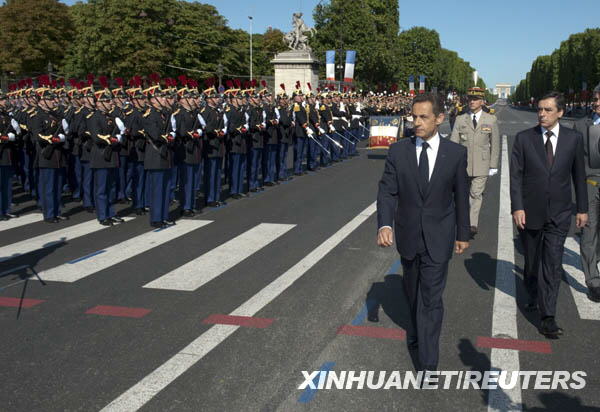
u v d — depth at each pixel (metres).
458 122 8.14
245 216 9.87
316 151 16.12
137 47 51.94
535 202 4.70
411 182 3.87
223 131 10.70
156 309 5.37
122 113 9.64
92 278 6.39
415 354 4.36
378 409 3.57
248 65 73.62
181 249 7.64
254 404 3.63
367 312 5.23
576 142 4.65
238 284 6.10
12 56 53.66
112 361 4.26
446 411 3.55
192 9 63.94
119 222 9.57
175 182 11.56
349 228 8.73
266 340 4.62
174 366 4.17
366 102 23.73
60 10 56.22
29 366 4.19
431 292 3.84
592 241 5.42
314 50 53.28
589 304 5.45
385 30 59.09
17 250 7.72
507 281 6.14
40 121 9.39
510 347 4.47
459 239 3.89
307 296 5.69
